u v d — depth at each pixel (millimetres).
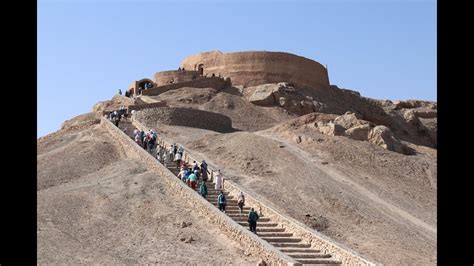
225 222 21844
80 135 40531
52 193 25844
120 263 18922
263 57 64812
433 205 34562
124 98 55344
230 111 58469
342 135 44594
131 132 40000
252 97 61531
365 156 41156
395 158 41688
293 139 43312
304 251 20531
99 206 24547
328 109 62875
